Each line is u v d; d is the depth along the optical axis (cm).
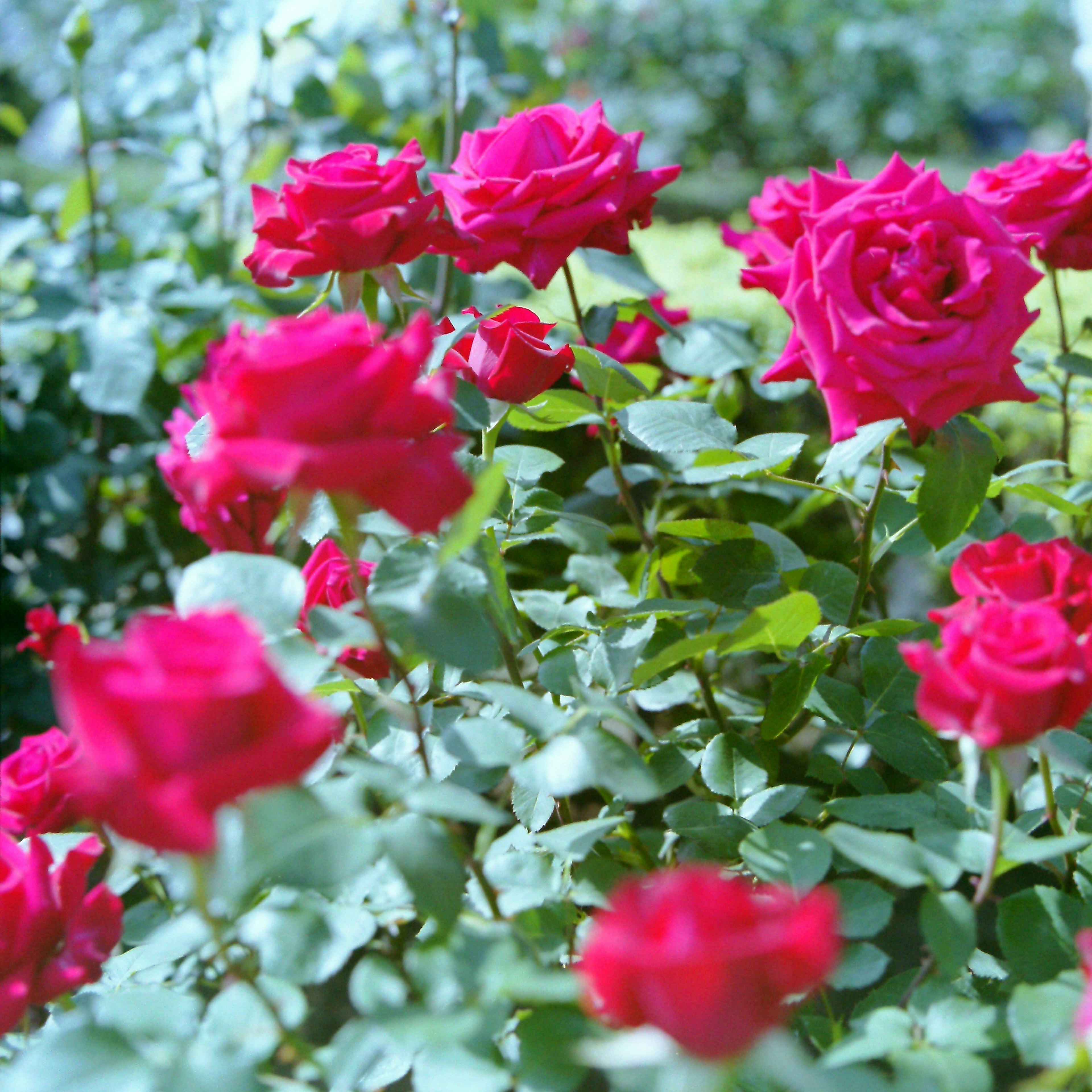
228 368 72
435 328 88
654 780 71
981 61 659
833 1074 62
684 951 54
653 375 107
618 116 622
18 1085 65
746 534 88
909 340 78
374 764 77
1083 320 111
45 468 126
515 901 74
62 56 128
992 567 73
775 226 98
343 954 70
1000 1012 74
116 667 61
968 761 72
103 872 100
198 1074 65
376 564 79
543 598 89
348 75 148
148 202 144
